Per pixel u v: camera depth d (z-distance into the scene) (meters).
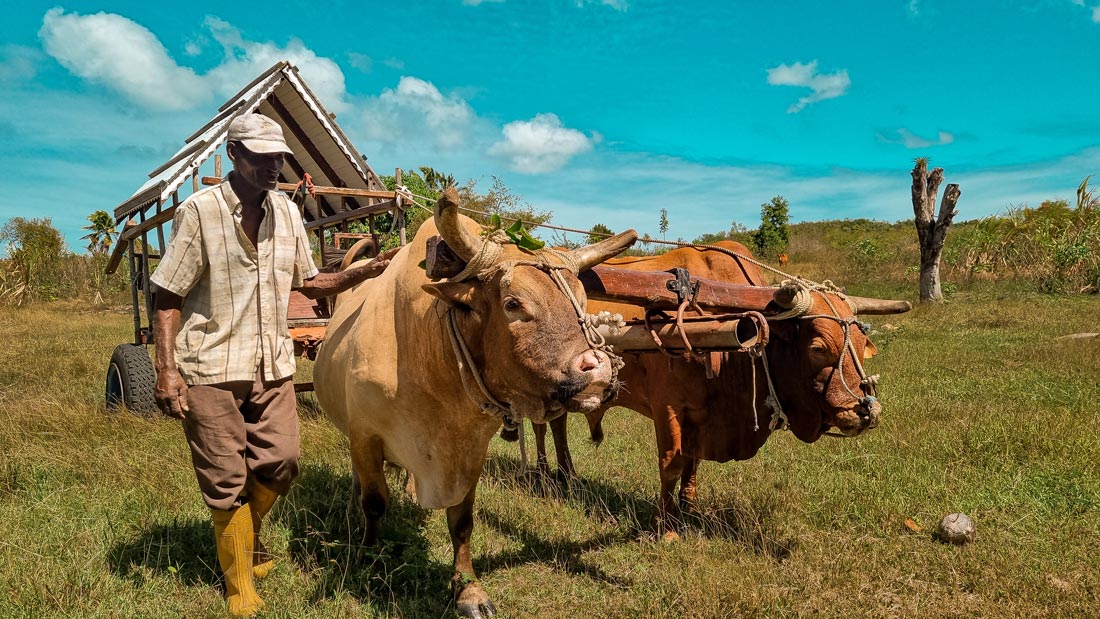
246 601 3.45
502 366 2.85
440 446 3.52
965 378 8.68
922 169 17.75
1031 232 21.83
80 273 29.59
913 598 3.79
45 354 12.42
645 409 5.14
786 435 6.75
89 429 6.28
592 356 2.66
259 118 3.18
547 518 4.86
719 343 3.52
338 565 4.01
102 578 3.62
